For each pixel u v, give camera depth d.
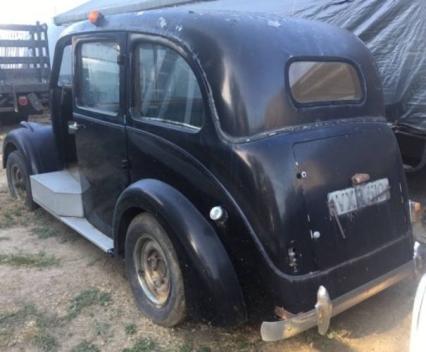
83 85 4.05
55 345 3.23
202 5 7.59
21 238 4.90
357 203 3.00
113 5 10.06
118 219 3.47
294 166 2.78
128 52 3.43
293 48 3.03
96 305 3.67
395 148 3.31
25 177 5.32
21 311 3.61
